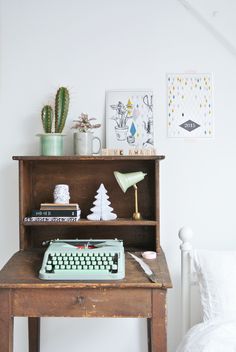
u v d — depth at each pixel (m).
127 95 1.93
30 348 1.92
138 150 1.78
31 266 1.58
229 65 1.94
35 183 1.91
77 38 1.93
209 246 1.97
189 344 1.47
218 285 1.62
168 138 1.94
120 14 1.93
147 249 1.86
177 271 1.98
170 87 1.93
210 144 1.95
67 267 1.47
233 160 1.95
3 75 1.93
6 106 1.94
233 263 1.68
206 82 1.93
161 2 1.93
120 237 1.92
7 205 1.97
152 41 1.93
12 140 1.95
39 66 1.93
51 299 1.43
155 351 1.42
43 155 1.76
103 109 1.94
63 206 1.76
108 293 1.43
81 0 1.93
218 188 1.96
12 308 1.43
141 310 1.43
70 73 1.93
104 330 2.01
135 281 1.43
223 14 1.88
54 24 1.93
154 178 1.86
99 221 1.73
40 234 1.93
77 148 1.79
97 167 1.90
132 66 1.93
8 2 1.93
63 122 1.79
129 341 2.01
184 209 1.96
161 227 1.97
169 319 1.99
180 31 1.93
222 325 1.49
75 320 2.01
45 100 1.94
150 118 1.93
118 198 1.91
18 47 1.93
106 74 1.93
